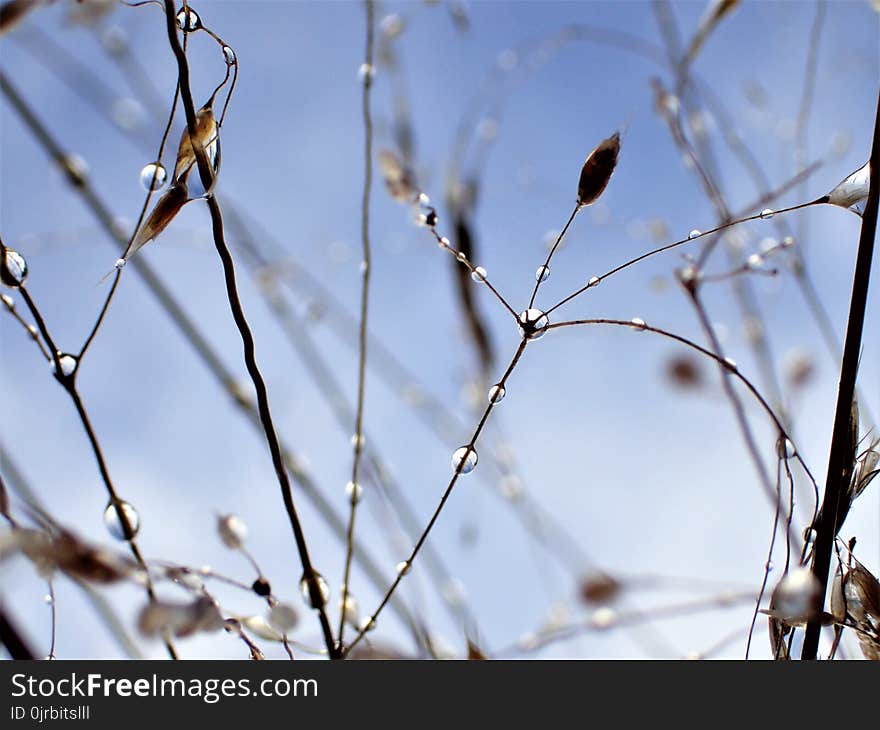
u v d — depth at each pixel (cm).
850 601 27
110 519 27
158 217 27
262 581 27
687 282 30
